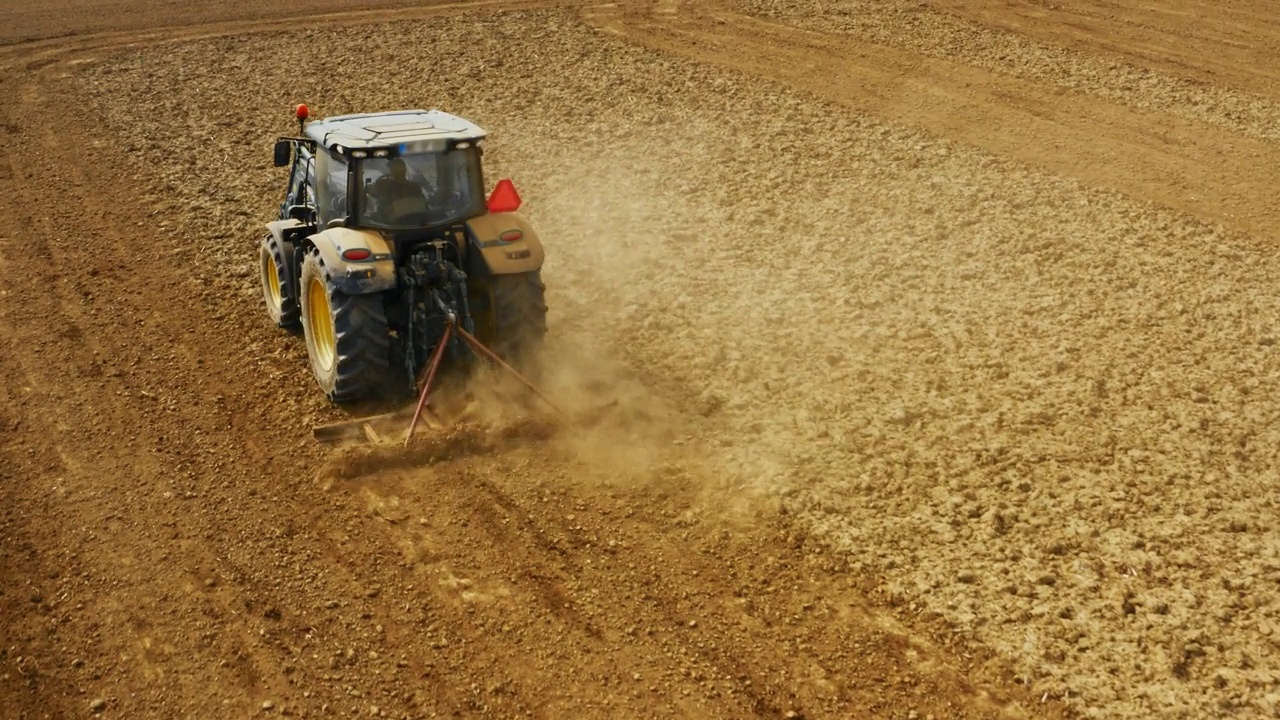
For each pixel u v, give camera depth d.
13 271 10.57
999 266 10.47
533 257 7.58
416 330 7.82
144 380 8.34
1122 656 5.46
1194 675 5.32
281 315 9.02
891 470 7.05
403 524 6.53
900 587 5.98
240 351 8.86
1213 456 7.19
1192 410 7.77
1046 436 7.46
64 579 6.01
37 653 5.47
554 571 6.11
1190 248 10.97
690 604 5.85
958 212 11.95
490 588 5.96
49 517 6.57
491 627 5.66
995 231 11.38
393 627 5.66
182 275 10.47
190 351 8.86
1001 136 14.76
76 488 6.88
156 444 7.41
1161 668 5.37
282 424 7.69
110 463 7.17
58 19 23.81
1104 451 7.25
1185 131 14.94
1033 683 5.31
